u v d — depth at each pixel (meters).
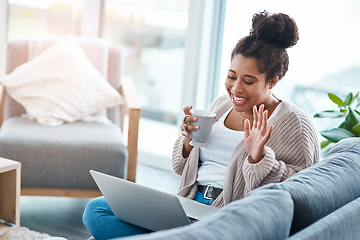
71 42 2.92
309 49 2.79
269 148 1.59
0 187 2.07
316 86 2.80
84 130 2.58
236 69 1.66
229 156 1.74
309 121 1.72
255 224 0.96
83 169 2.39
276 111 1.72
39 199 2.70
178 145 1.85
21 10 3.43
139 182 3.08
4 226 2.05
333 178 1.29
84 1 3.32
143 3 3.29
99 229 1.61
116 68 2.99
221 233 0.90
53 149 2.36
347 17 2.68
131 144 2.50
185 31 3.22
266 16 1.67
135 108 2.47
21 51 2.91
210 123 1.67
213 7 3.00
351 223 1.12
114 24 3.38
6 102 2.83
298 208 1.14
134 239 0.86
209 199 1.73
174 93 3.36
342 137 2.08
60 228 2.41
